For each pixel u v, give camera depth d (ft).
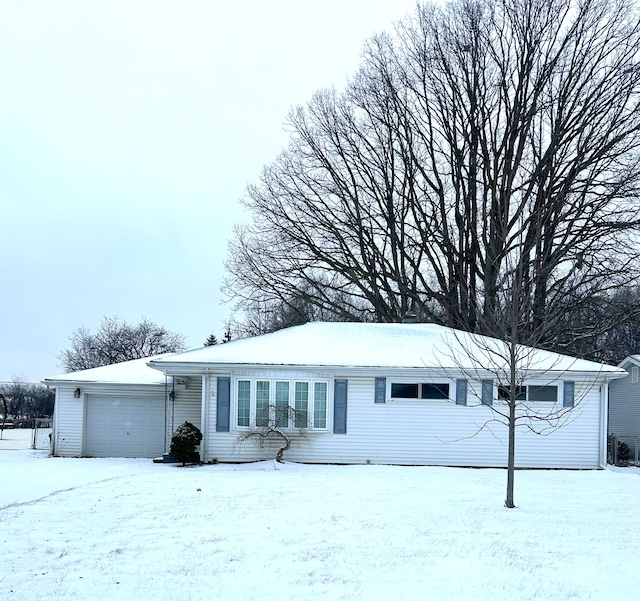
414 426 69.51
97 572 27.40
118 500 44.19
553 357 72.95
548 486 54.34
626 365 103.50
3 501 45.29
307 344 75.72
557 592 25.50
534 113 108.47
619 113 105.09
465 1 117.08
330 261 123.54
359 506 42.80
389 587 25.80
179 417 76.28
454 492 49.60
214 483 52.60
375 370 68.95
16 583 25.79
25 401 194.70
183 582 26.11
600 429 69.51
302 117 172.24
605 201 104.06
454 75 117.80
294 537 33.99
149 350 216.54
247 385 69.82
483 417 69.36
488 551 31.48
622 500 47.73
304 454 69.36
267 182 192.95
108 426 77.61
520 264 53.88
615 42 106.52
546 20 110.42
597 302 109.09
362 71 125.08
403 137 122.83
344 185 125.70
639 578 27.48
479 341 70.08
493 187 107.14
